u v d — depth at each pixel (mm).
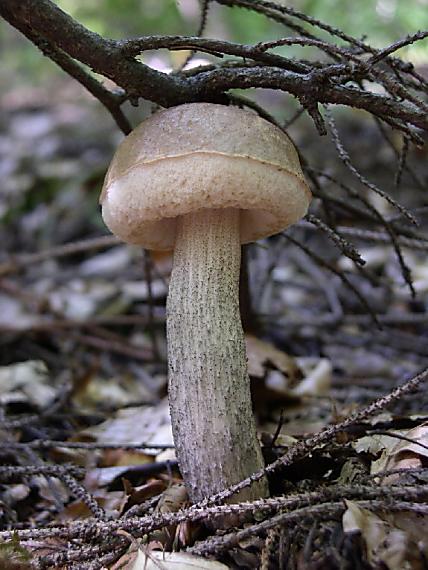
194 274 236
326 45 216
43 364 481
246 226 260
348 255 261
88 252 715
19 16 230
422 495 197
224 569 197
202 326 230
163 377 457
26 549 212
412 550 182
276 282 583
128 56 235
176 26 873
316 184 316
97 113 980
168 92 243
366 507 194
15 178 825
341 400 392
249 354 378
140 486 289
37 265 696
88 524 215
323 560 186
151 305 405
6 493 284
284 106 848
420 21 734
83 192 777
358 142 717
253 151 215
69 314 575
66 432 365
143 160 216
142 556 203
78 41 231
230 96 267
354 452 242
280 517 195
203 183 213
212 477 220
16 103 1103
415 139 224
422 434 238
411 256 558
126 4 862
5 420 360
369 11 757
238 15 849
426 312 505
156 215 227
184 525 220
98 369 487
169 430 356
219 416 223
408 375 405
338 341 487
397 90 208
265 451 258
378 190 248
